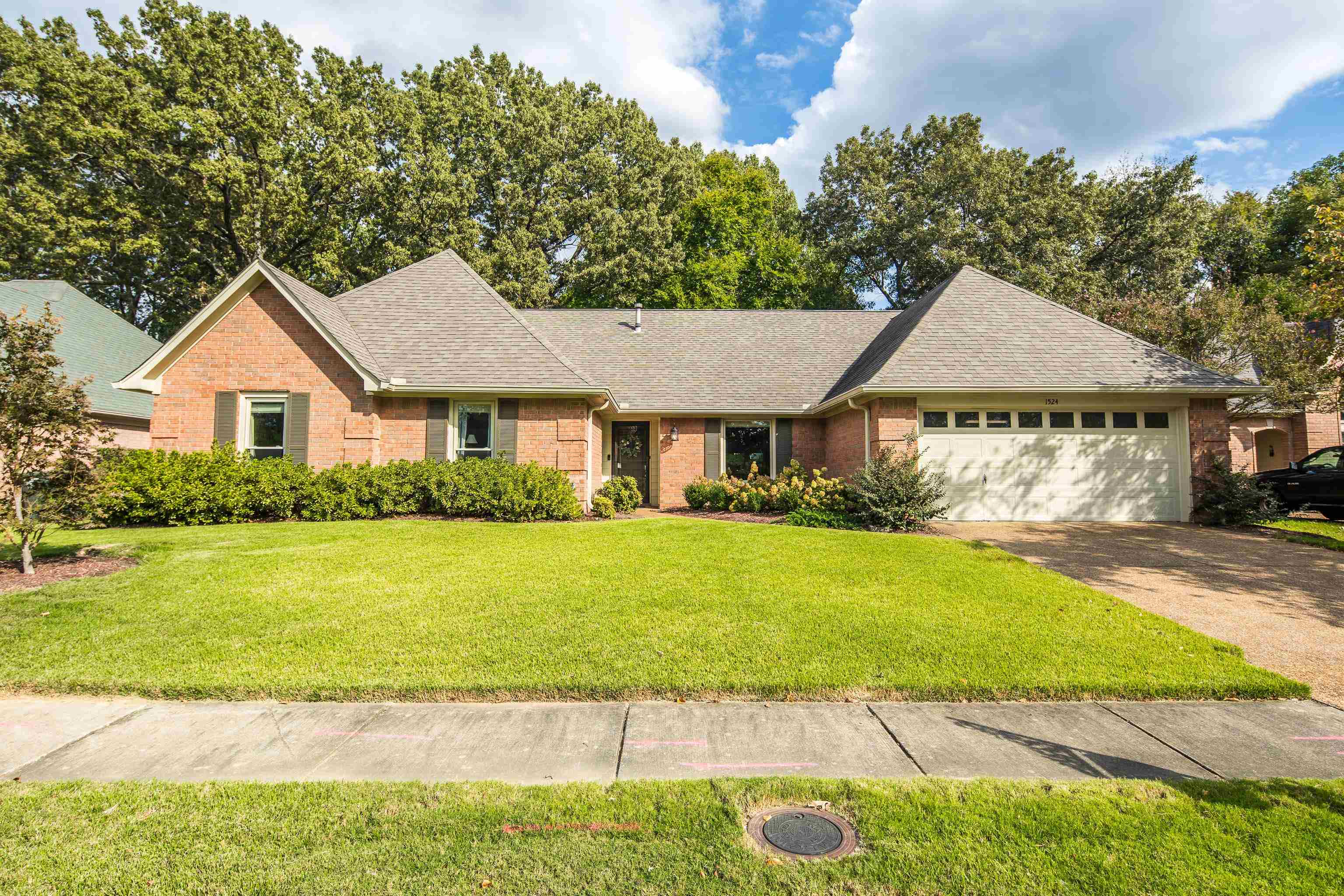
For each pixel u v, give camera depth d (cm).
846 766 379
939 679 496
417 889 264
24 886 265
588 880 270
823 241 3625
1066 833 306
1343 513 1505
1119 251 3148
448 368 1459
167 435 1402
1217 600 772
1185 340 1892
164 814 321
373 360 1452
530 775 365
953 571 843
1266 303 1902
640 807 328
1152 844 299
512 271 2888
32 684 482
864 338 2050
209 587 736
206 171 2436
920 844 297
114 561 859
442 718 445
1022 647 570
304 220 2716
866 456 1498
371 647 555
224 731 423
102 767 373
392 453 1447
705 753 393
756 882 269
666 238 3247
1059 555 1025
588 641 570
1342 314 1402
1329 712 470
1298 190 3684
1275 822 318
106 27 2581
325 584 755
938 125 3369
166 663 517
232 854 288
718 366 1917
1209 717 458
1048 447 1440
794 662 526
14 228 2480
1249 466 2241
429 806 328
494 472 1350
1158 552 1052
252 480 1282
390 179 2814
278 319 1421
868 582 783
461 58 3066
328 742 407
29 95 2531
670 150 3347
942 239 3012
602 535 1105
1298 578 880
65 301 2138
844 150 3447
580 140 3291
